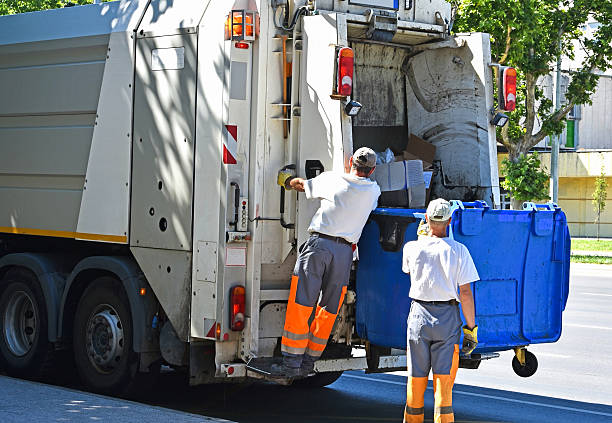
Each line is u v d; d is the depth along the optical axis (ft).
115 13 47.70
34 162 51.16
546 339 43.09
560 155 266.16
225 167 41.19
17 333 52.54
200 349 42.96
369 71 48.19
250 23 41.06
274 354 42.60
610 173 256.32
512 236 41.93
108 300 46.96
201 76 42.50
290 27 41.73
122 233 46.19
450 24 47.19
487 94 46.14
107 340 46.96
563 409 48.26
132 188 45.78
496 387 54.08
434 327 36.68
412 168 44.75
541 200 172.14
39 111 50.85
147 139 45.09
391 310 40.24
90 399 43.09
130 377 45.91
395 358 44.16
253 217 41.39
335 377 51.96
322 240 40.16
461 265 36.73
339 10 43.29
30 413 39.83
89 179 48.08
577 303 96.89
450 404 36.83
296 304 40.37
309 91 41.11
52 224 50.16
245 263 41.63
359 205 40.11
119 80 46.65
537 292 42.88
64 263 50.60
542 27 150.92
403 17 45.50
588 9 156.76
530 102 161.58
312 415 45.83
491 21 140.26
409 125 49.16
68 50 49.44
